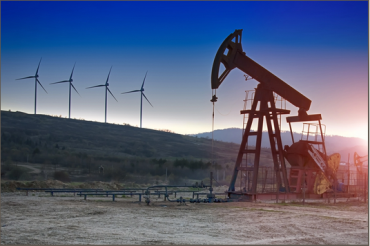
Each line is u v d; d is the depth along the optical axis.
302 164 26.64
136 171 67.62
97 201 22.62
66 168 63.94
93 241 10.52
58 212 16.59
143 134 144.00
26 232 11.77
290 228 13.26
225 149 136.38
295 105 26.88
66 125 133.75
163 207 20.00
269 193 24.83
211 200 23.36
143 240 10.75
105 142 118.44
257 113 25.52
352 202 24.89
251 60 24.75
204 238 11.20
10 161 59.66
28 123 125.00
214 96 23.48
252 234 11.99
